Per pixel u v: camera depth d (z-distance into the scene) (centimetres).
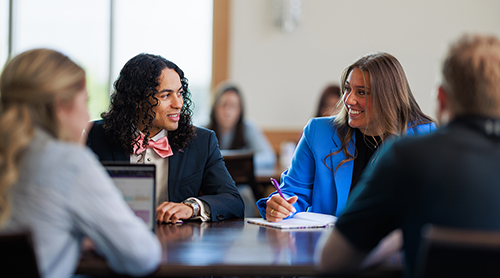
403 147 112
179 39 519
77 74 121
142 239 118
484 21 508
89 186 114
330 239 120
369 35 511
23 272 104
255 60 514
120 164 156
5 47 519
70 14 519
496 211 102
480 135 106
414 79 511
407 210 109
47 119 116
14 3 518
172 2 516
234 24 512
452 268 95
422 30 509
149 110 186
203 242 145
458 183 103
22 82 115
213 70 514
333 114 214
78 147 118
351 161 200
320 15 511
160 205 181
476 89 104
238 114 414
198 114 520
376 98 189
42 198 111
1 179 111
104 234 115
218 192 196
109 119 194
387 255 126
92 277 144
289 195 204
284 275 122
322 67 514
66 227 114
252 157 292
